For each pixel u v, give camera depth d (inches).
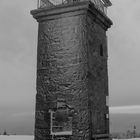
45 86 477.1
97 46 511.2
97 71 497.0
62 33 481.4
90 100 448.5
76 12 472.4
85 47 460.4
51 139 453.1
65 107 453.7
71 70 462.6
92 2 478.0
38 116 472.4
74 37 470.9
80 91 448.1
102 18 528.7
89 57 464.4
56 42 483.2
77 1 468.4
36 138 466.6
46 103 470.3
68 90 457.4
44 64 486.0
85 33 463.5
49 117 462.6
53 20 492.1
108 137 511.5
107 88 540.7
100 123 481.7
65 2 493.0
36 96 481.1
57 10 483.5
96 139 449.4
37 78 486.9
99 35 527.8
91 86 460.1
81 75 453.7
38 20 504.7
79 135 434.3
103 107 506.0
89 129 431.2
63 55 474.0
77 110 443.5
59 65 473.7
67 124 446.6
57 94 464.8
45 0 513.0
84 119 435.8
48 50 487.2
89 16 480.4
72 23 475.5
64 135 445.1
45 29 496.4
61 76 467.8
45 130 461.4
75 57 464.1
